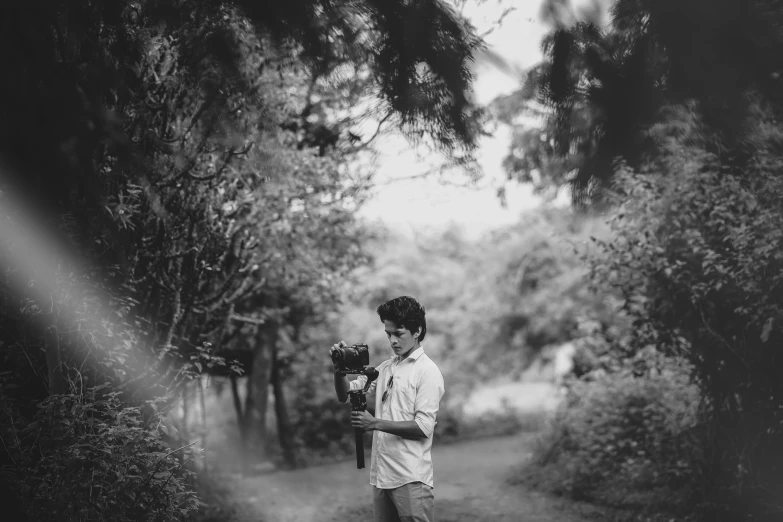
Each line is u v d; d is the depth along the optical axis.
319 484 9.80
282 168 6.27
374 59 4.22
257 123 5.59
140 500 4.21
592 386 9.61
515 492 8.48
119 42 4.12
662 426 7.84
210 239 6.08
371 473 4.04
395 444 3.89
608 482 7.89
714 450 6.50
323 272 8.89
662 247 6.43
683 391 7.80
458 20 4.26
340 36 4.17
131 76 4.39
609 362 9.61
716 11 3.73
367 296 16.47
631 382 8.75
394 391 3.99
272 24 4.04
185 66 4.71
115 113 4.29
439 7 4.06
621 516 6.79
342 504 8.33
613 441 8.55
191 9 4.19
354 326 15.15
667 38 3.82
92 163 3.95
